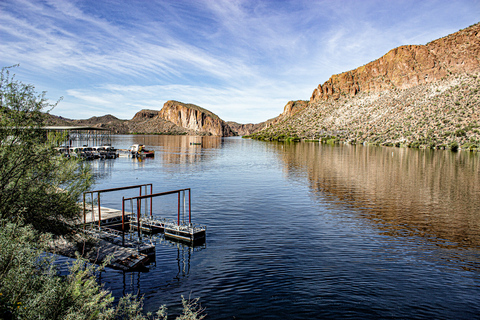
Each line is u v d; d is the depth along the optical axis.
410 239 21.84
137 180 47.38
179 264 17.14
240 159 86.69
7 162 11.83
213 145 173.62
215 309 12.48
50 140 13.64
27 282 7.54
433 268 16.94
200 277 15.46
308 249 19.45
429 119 187.38
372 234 22.80
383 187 43.38
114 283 14.85
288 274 15.77
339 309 12.54
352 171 60.88
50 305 7.29
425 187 43.62
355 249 19.64
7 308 6.93
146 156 93.12
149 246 18.69
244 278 15.34
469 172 60.31
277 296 13.52
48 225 13.84
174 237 21.94
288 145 175.12
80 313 7.54
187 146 157.62
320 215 28.11
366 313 12.29
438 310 12.67
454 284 15.08
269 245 20.14
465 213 29.50
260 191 39.47
